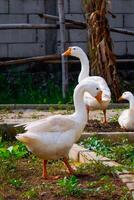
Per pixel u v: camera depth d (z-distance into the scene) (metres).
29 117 12.55
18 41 16.98
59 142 7.64
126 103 14.15
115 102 14.30
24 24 15.95
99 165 8.04
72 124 7.81
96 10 13.97
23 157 9.16
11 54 16.98
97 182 7.41
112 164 8.17
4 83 16.39
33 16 17.05
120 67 17.05
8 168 8.22
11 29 16.66
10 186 7.45
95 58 14.16
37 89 16.38
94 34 14.08
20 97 15.92
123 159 8.75
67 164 7.89
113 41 17.23
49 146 7.61
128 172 7.77
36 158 9.05
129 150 9.14
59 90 16.16
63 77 15.38
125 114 10.67
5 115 12.88
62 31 15.57
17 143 10.06
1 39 16.91
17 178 7.79
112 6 17.27
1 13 16.92
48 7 17.08
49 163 8.76
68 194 6.99
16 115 12.88
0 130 10.88
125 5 17.34
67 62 15.51
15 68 16.66
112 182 7.45
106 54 14.09
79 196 6.96
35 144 7.59
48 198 6.93
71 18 17.09
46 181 7.64
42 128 7.64
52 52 17.09
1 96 15.89
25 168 8.38
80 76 12.05
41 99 15.46
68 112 13.20
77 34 17.06
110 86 14.24
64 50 15.52
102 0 13.92
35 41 17.05
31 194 7.00
